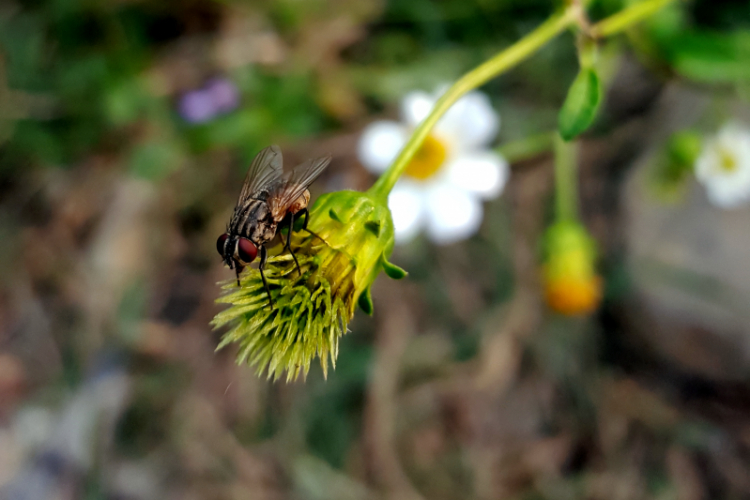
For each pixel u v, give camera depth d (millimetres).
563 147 132
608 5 133
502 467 147
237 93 158
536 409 148
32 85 162
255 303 106
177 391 152
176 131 160
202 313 157
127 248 160
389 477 145
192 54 167
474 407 148
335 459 147
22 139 162
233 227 113
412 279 151
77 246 163
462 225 132
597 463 146
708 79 133
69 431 149
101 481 147
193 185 160
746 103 145
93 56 163
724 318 142
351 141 157
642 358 147
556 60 155
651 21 131
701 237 144
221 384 152
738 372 142
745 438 143
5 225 166
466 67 157
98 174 166
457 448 147
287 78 158
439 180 133
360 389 148
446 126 133
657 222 146
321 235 109
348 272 108
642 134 153
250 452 148
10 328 161
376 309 150
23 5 166
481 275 151
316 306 107
